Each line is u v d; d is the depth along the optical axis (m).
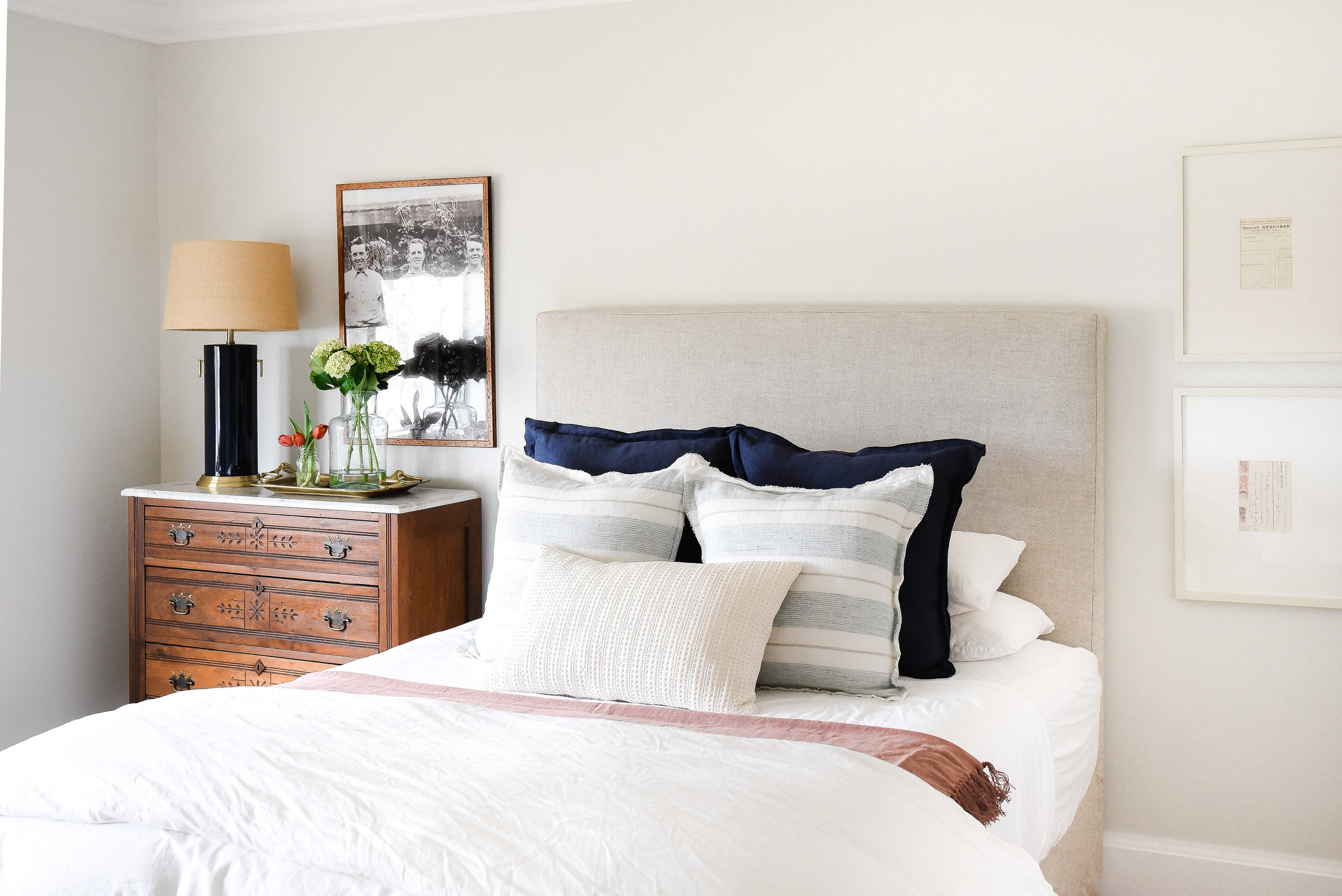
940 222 2.96
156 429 3.90
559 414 3.25
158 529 3.44
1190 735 2.79
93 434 3.70
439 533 3.27
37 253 3.50
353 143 3.59
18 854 1.58
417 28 3.49
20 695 3.53
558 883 1.29
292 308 3.52
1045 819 2.09
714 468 2.58
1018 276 2.89
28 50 3.46
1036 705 2.21
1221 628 2.75
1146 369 2.79
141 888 1.48
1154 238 2.77
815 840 1.38
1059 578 2.75
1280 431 2.67
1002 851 1.62
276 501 3.23
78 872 1.53
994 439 2.79
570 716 1.92
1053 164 2.85
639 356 3.14
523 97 3.37
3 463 3.45
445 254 3.46
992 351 2.79
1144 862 2.82
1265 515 2.69
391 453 3.60
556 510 2.46
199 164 3.80
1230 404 2.71
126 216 3.76
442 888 1.31
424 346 3.51
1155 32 2.76
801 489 2.47
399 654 2.46
